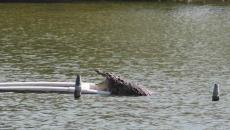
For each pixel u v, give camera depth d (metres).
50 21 139.38
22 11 155.75
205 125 63.84
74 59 97.81
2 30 126.12
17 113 66.44
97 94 74.56
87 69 90.50
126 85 75.06
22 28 129.00
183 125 63.75
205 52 106.56
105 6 168.12
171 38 121.00
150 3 176.75
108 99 72.75
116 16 149.12
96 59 98.38
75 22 138.62
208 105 71.25
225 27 135.88
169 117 66.38
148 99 73.25
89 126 62.78
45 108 68.56
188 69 91.50
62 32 125.06
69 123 63.53
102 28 131.38
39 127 62.00
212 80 84.25
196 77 86.00
